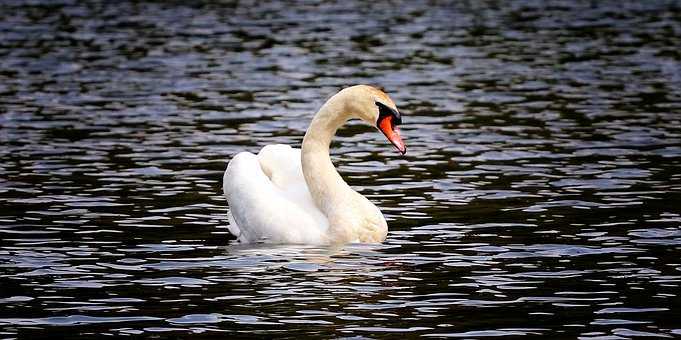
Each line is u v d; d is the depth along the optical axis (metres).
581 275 12.10
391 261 12.68
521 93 25.56
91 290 11.72
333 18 41.09
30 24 39.16
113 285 11.88
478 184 16.83
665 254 12.85
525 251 13.06
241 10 43.81
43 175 17.53
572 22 39.31
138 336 10.33
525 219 14.60
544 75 28.16
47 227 14.35
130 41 34.97
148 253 13.13
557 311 10.93
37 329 10.54
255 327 10.51
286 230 13.39
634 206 15.20
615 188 16.33
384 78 27.97
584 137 20.45
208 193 16.42
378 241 13.53
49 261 12.81
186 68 29.67
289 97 25.31
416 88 26.48
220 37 35.94
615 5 44.66
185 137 20.86
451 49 33.09
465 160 18.67
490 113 23.17
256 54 32.22
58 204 15.62
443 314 10.85
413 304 11.16
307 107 24.06
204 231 14.20
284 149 14.54
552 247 13.23
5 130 21.42
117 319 10.80
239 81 27.59
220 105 24.31
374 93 13.77
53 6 44.56
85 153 19.30
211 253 13.09
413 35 36.28
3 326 10.62
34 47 33.62
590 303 11.17
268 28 38.16
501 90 26.02
